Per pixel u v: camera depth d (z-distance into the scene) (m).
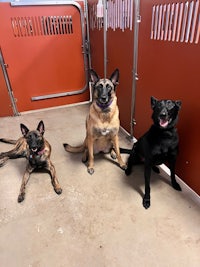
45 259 1.32
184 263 1.27
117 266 1.26
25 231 1.49
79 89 3.65
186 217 1.55
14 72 3.13
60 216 1.60
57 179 1.94
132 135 2.54
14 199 1.76
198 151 1.56
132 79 2.24
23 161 2.25
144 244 1.38
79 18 3.14
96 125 1.86
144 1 1.75
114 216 1.58
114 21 2.33
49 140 2.62
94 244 1.39
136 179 1.94
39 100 3.47
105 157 2.27
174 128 1.54
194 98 1.48
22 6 2.81
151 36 1.77
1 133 2.85
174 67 1.60
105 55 2.76
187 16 1.38
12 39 2.94
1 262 1.31
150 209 1.62
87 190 1.83
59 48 3.23
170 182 1.87
